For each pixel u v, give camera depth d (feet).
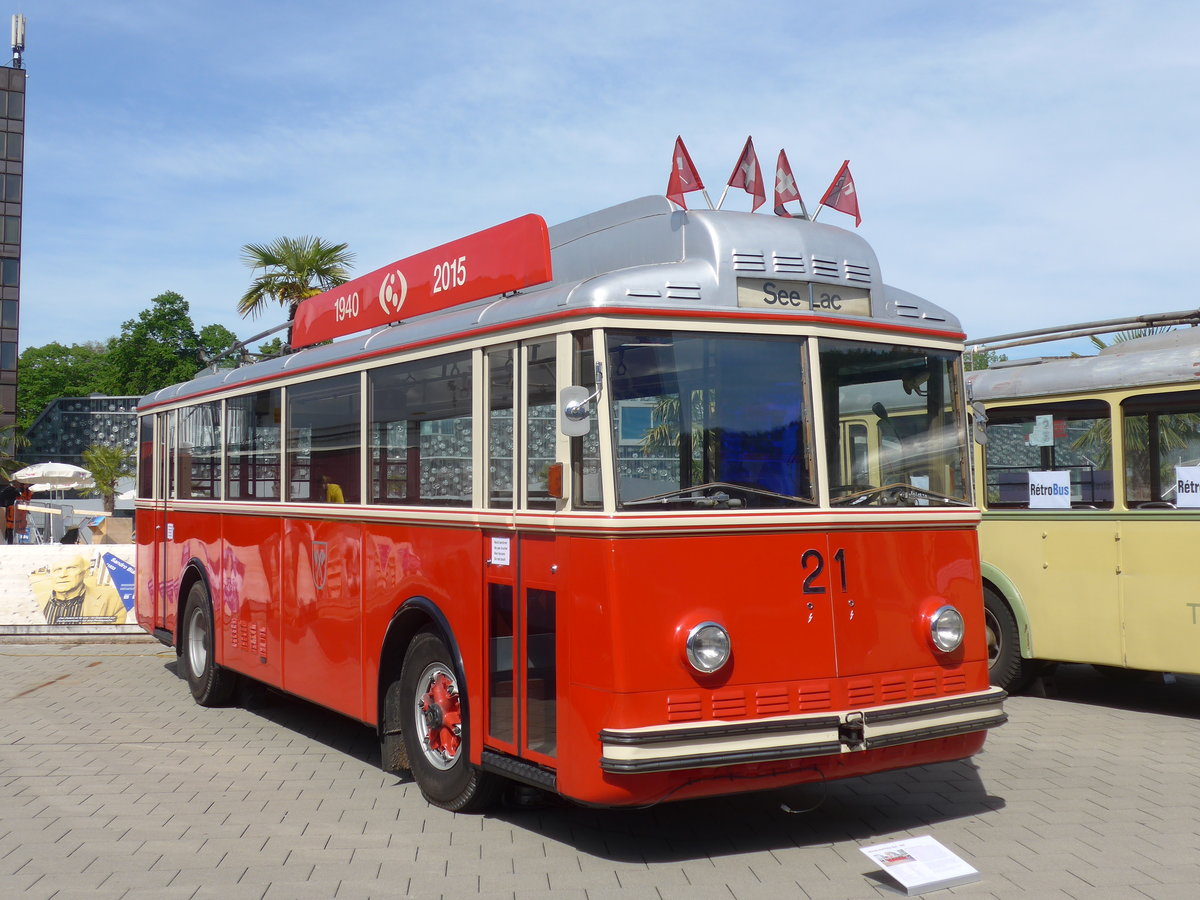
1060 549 32.04
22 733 29.94
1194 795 22.52
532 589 19.01
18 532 95.91
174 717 32.32
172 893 17.38
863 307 20.21
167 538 37.83
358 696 24.72
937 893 16.88
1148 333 33.83
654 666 17.24
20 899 17.16
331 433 26.50
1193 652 29.17
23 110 216.74
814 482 18.90
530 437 19.29
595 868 18.29
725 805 22.24
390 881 17.79
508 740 19.54
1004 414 33.73
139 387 231.50
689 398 18.21
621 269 19.72
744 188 21.39
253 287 83.20
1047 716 30.89
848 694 18.63
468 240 22.98
